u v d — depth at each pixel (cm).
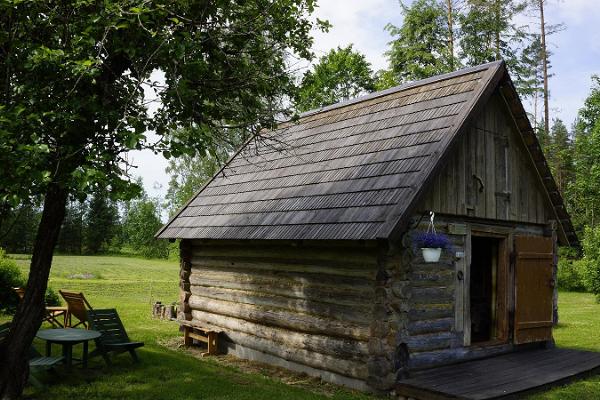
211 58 795
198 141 680
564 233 1170
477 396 700
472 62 2959
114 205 7300
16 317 699
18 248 5597
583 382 847
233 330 1144
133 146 565
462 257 920
